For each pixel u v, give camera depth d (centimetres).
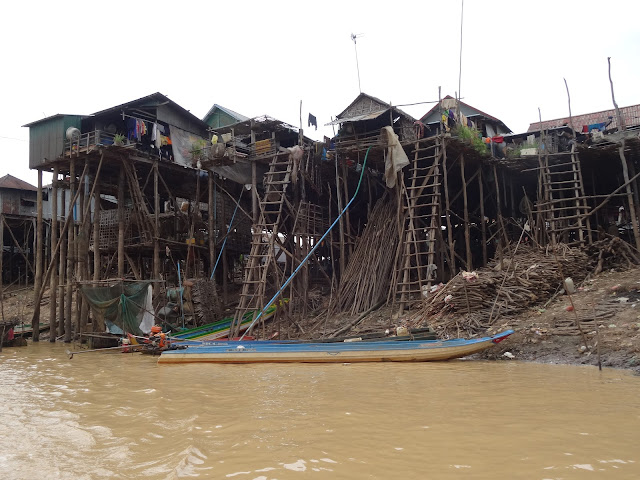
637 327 1248
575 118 3117
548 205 2309
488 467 507
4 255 3884
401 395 873
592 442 579
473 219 2705
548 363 1209
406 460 534
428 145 2166
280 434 644
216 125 3064
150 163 2453
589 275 1772
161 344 1680
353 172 2492
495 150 2342
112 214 2716
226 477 496
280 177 2495
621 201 2550
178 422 728
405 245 2020
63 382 1155
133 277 2981
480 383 967
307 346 1405
